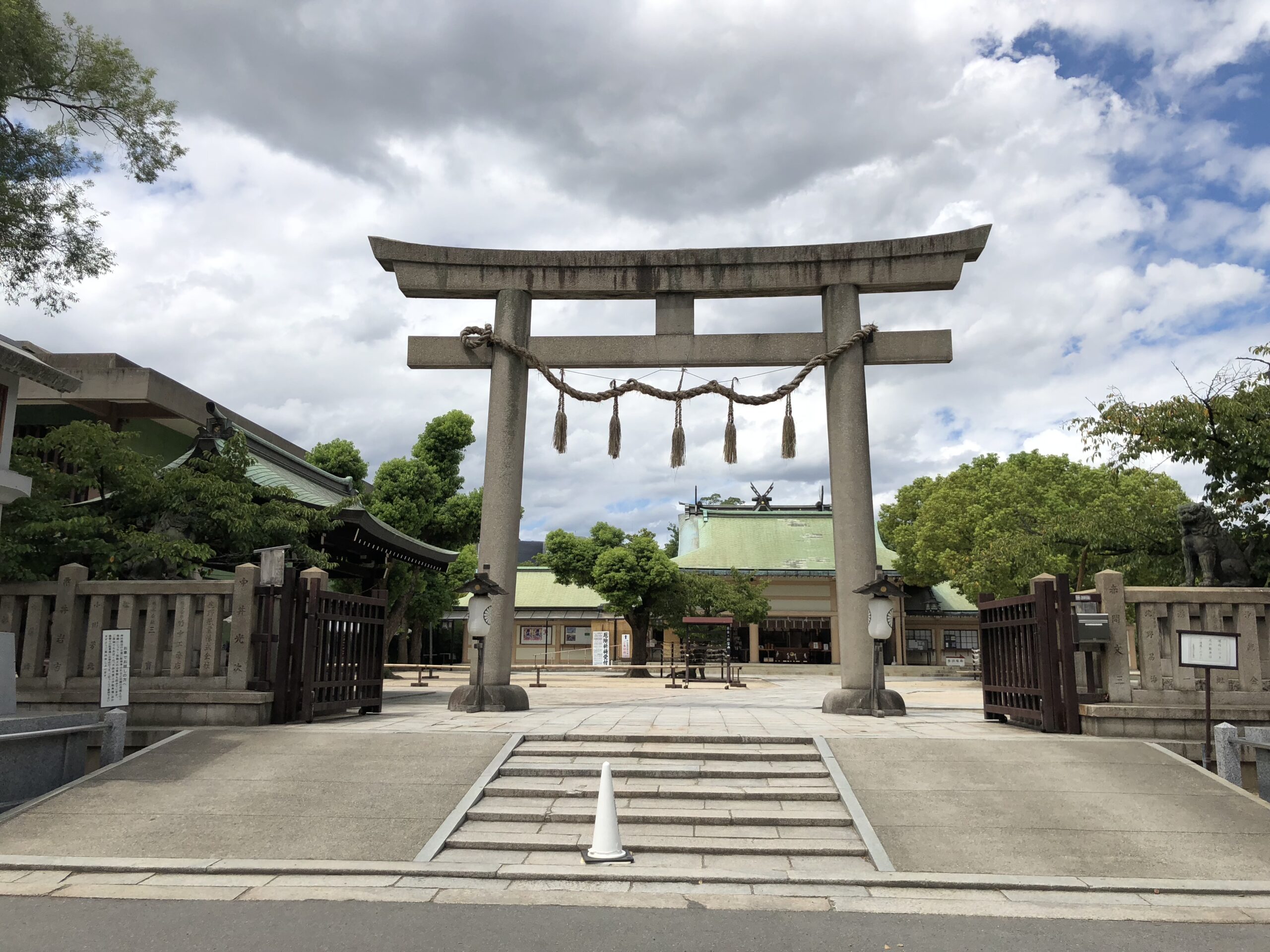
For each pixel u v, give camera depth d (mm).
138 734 9227
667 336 13516
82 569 10172
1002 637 10789
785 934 5078
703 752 8328
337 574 18750
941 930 5156
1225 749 8047
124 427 21328
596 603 40500
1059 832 6691
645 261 13516
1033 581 9844
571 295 13688
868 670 12312
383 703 14414
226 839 6652
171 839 6660
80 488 12461
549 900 5637
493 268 13562
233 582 9969
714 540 39750
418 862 6273
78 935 5016
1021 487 27328
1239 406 13703
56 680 9852
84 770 8391
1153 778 7680
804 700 15344
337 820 6953
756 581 35688
